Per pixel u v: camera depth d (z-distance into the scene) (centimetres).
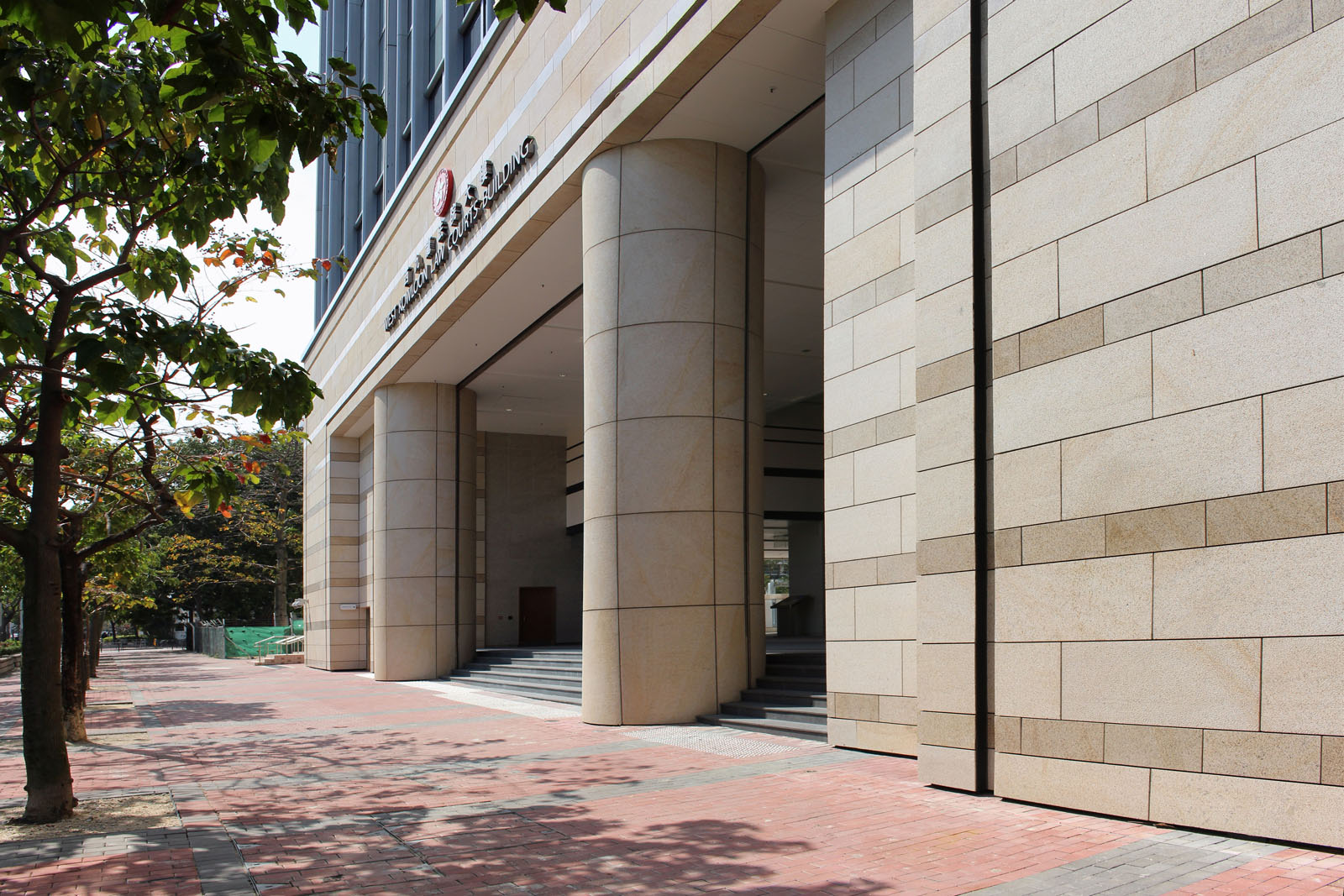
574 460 3544
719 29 1235
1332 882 560
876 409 1122
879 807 820
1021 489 840
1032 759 815
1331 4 648
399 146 2812
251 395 752
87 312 707
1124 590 748
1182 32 740
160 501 945
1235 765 668
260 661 4491
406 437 2856
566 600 3566
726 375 1478
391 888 615
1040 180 848
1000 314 873
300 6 591
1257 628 661
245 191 787
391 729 1534
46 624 834
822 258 1997
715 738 1262
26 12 394
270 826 799
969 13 930
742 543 1473
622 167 1512
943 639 903
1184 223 728
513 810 849
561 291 2128
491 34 1980
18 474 1029
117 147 790
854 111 1181
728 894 586
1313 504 636
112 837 759
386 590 2812
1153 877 588
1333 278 635
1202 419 705
